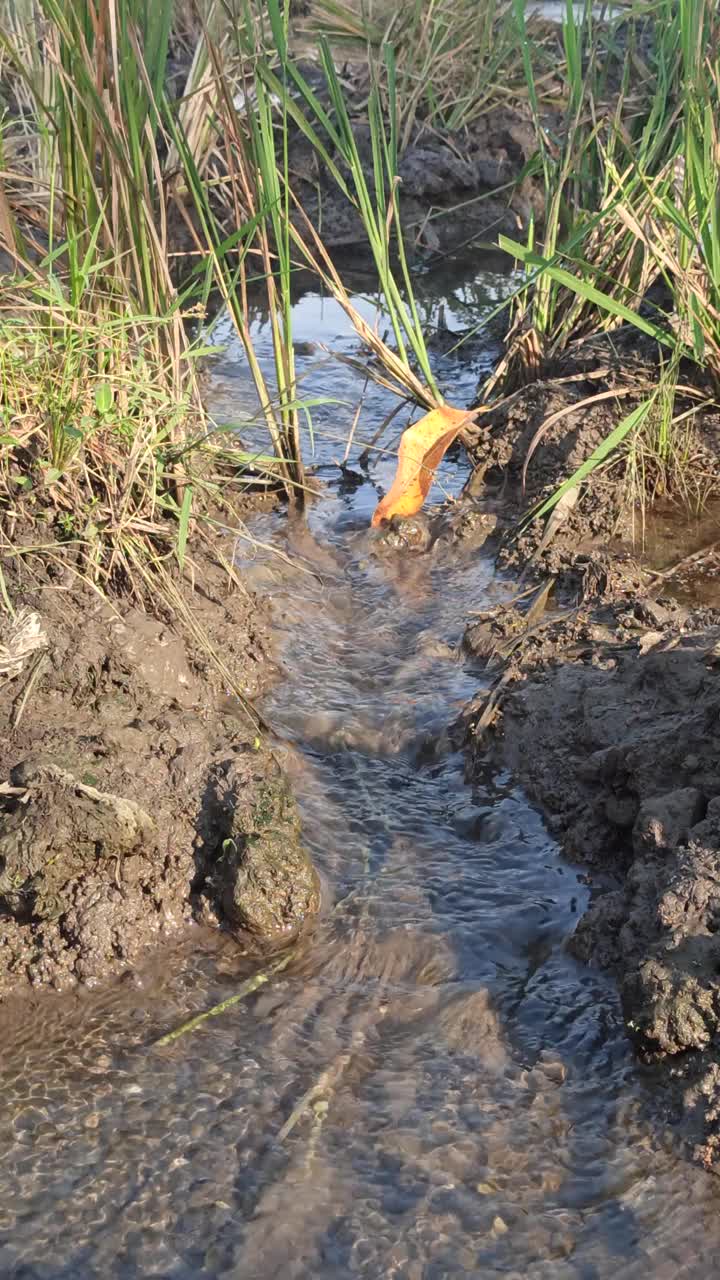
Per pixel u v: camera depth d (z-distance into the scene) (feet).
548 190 5.23
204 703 3.30
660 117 5.01
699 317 4.31
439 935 2.72
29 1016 2.56
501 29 8.54
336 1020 2.53
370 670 3.59
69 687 3.08
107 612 3.25
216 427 4.08
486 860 2.93
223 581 3.74
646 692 3.19
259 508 4.46
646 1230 2.09
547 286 4.97
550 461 4.49
